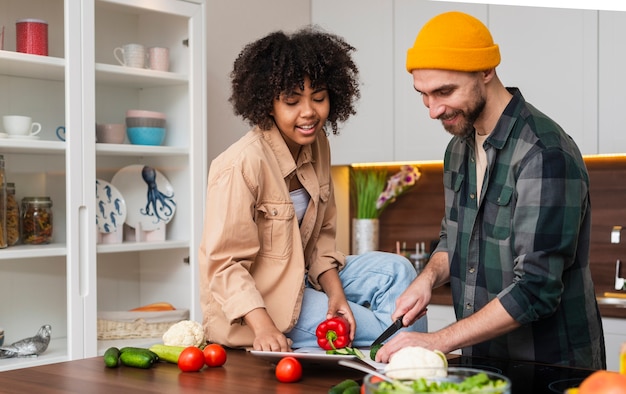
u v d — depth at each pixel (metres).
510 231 1.96
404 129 4.08
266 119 2.12
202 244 2.09
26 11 2.84
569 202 1.81
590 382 1.09
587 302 2.03
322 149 2.34
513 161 1.92
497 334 1.77
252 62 2.10
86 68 2.99
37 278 2.86
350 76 2.22
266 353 1.79
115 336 3.08
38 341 2.84
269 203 2.10
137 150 3.17
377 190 4.42
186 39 3.32
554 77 3.68
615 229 3.79
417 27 4.03
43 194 2.87
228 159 2.06
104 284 3.05
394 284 2.34
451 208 2.16
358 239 4.41
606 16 3.54
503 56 3.80
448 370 1.26
